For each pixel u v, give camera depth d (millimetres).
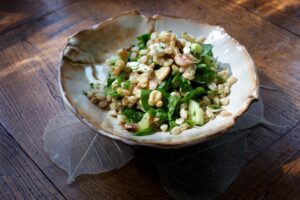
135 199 359
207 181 368
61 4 593
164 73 399
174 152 392
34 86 472
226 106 393
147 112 385
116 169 382
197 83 413
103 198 360
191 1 592
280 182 369
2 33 545
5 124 429
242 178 372
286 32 534
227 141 400
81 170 379
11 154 398
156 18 469
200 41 454
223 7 580
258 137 408
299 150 396
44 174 379
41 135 416
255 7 578
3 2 598
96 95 402
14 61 504
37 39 536
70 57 421
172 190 361
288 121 423
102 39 457
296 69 481
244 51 418
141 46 461
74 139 409
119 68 417
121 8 584
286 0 589
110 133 332
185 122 378
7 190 367
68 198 361
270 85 462
